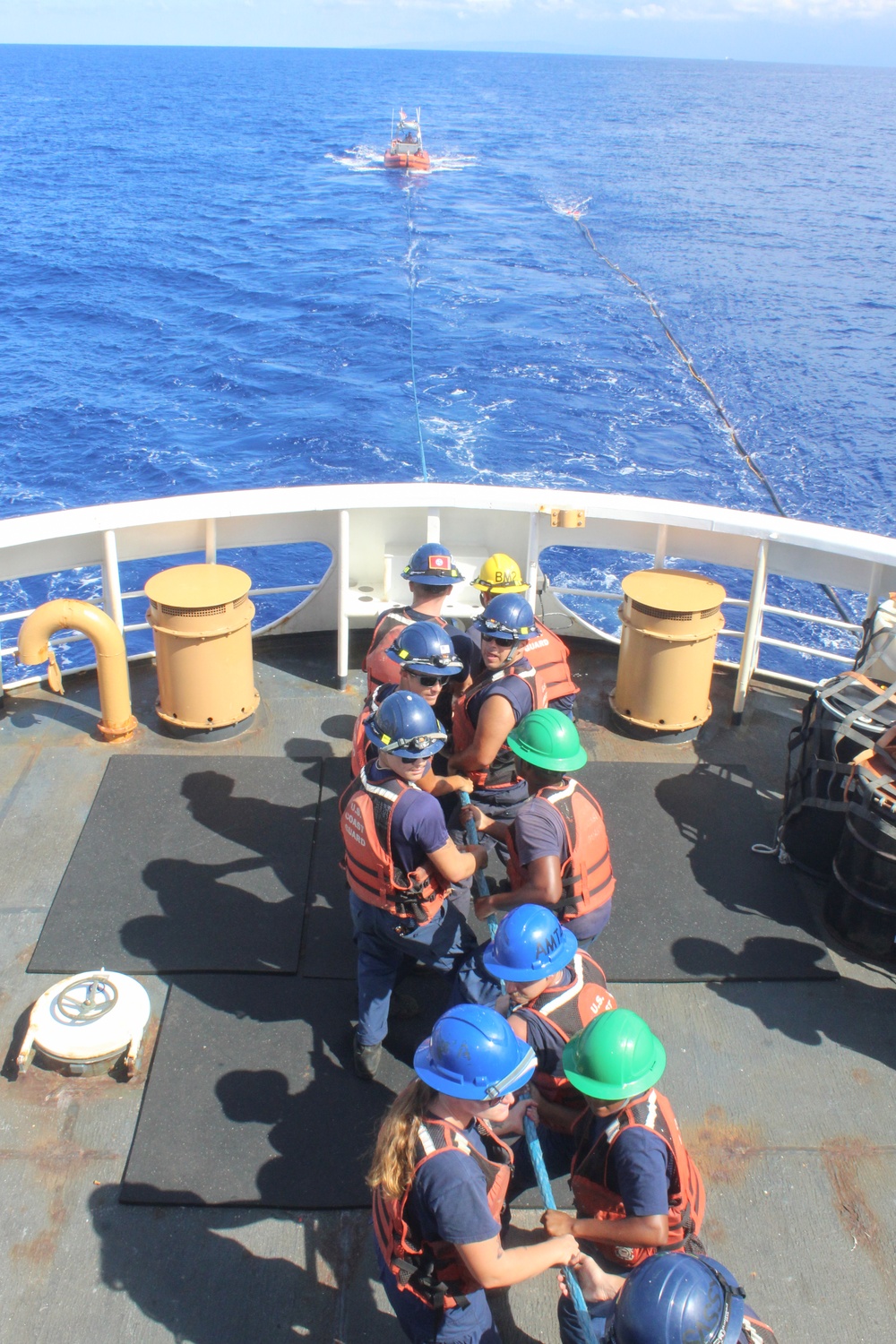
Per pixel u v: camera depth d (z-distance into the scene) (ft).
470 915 13.93
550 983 9.49
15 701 18.10
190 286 149.07
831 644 59.52
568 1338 8.26
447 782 12.50
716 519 17.60
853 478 88.48
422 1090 7.57
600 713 18.51
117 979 11.78
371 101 524.11
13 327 125.29
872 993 12.87
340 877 14.25
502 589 14.53
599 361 119.34
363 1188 10.23
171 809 15.42
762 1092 11.54
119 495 80.89
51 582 60.08
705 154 326.03
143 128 361.30
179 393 104.78
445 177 261.24
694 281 159.63
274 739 17.37
